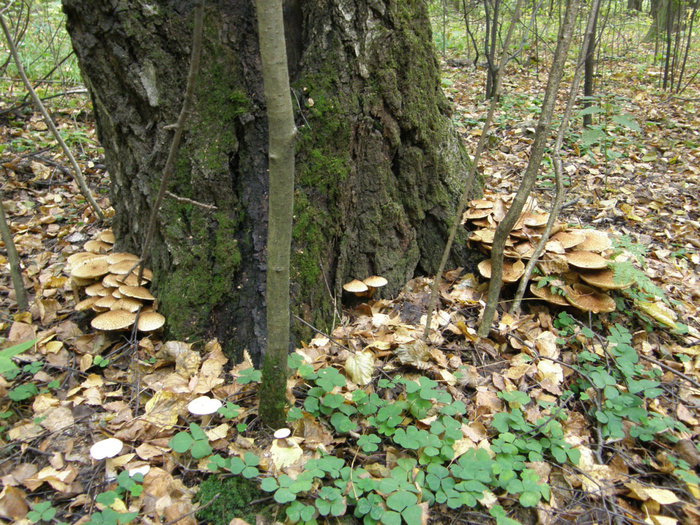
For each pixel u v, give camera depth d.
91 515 0.82
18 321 1.17
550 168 1.94
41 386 1.04
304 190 1.11
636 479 0.93
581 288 1.21
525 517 0.87
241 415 0.97
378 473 0.90
